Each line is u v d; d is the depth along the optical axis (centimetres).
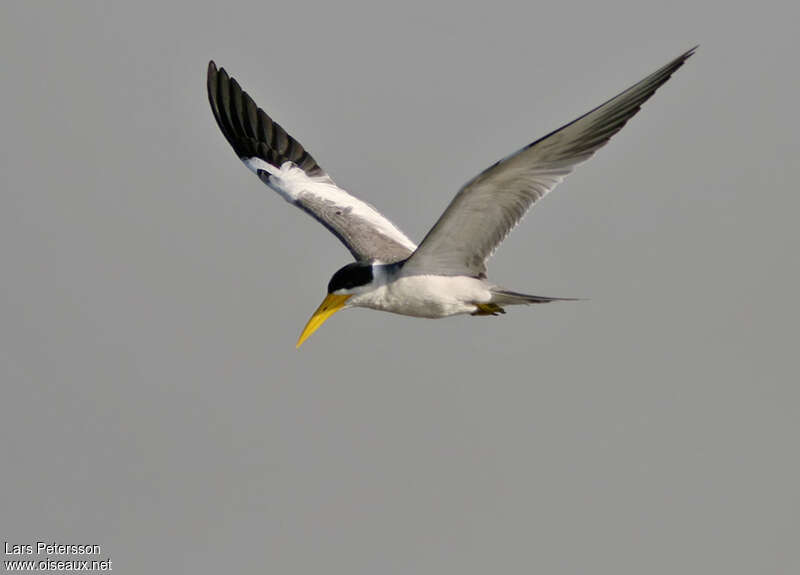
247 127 1532
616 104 1091
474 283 1252
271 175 1484
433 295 1248
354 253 1358
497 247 1205
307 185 1474
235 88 1544
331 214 1427
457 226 1185
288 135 1527
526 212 1160
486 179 1117
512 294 1252
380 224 1425
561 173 1140
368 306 1277
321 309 1271
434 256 1226
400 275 1248
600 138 1126
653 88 1102
